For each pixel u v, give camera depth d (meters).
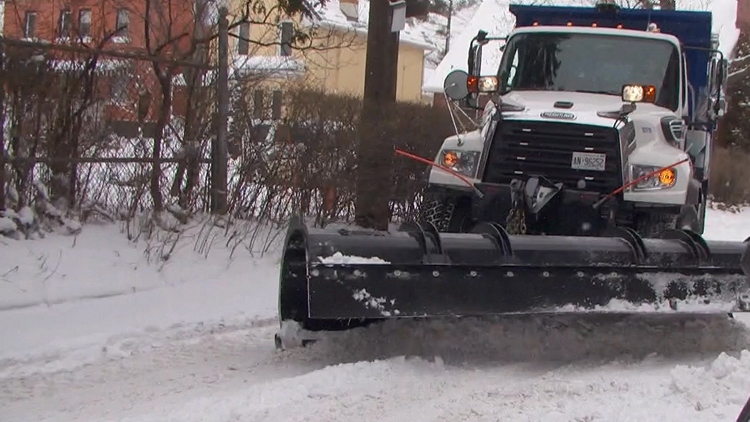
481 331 6.62
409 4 11.65
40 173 8.88
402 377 5.98
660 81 9.37
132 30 10.35
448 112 11.51
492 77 9.19
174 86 9.95
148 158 9.53
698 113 10.28
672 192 7.89
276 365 6.43
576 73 9.55
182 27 10.51
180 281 8.50
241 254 9.43
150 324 7.27
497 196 7.95
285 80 10.96
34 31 9.54
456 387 5.85
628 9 10.84
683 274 6.48
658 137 8.36
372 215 10.73
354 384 5.78
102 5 9.74
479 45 10.07
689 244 6.60
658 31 9.98
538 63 9.70
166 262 8.75
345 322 6.66
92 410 5.39
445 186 8.59
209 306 7.92
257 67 10.77
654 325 6.92
